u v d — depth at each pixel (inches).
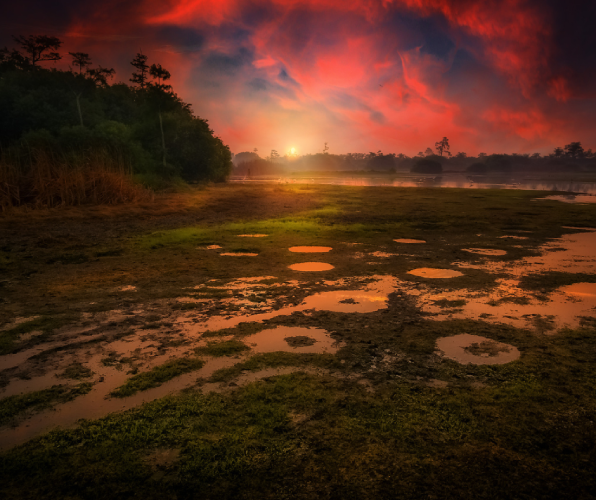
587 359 108.0
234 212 486.9
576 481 63.1
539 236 327.3
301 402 86.6
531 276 200.8
